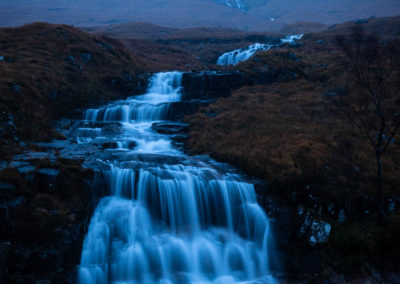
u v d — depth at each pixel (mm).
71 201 10086
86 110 20094
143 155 14141
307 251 10938
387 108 16594
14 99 16094
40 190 9969
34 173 10125
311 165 13070
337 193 11906
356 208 11828
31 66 21516
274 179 12508
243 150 14734
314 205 11867
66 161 11633
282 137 16250
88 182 10805
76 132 17328
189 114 21781
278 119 19078
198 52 51469
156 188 11617
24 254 8469
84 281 9180
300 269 10523
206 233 11586
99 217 10656
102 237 10227
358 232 11086
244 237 11781
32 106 17062
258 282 10234
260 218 11734
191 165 13484
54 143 15055
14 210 8812
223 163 14234
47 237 8969
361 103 15094
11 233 8633
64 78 22422
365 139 15531
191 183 11875
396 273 10211
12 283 8047
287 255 10969
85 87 23375
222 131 17703
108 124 19109
